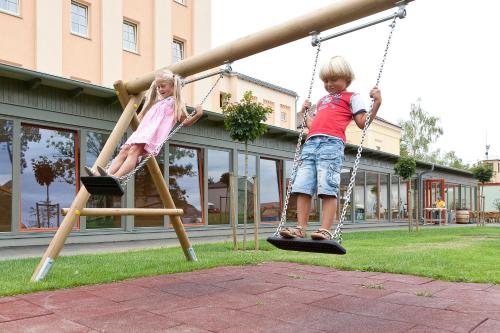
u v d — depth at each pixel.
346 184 19.52
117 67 16.44
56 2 14.63
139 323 3.47
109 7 16.25
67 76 14.95
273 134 15.47
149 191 11.76
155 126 4.98
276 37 5.04
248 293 4.66
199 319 3.60
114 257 7.43
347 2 4.50
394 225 22.83
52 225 9.93
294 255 7.82
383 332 3.28
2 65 8.47
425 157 50.22
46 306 4.01
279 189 15.93
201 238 12.63
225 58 5.52
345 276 5.72
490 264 6.54
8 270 5.87
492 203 37.56
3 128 9.11
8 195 9.16
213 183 13.49
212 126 13.41
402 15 3.96
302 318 3.66
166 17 18.42
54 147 10.03
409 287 4.99
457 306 4.08
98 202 10.67
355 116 3.95
